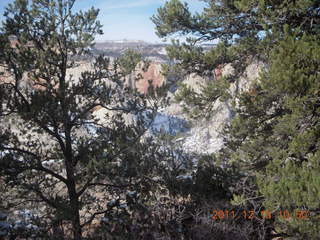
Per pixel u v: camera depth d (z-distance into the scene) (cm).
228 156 766
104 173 713
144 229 743
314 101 480
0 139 678
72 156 785
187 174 871
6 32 721
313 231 390
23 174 752
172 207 794
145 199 782
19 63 697
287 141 560
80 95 850
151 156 784
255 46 612
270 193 424
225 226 700
